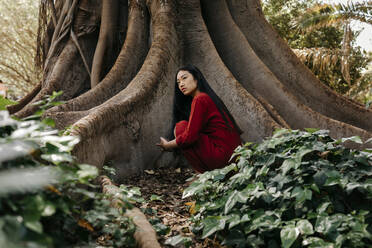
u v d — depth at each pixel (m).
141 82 4.65
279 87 5.41
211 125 3.07
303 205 2.06
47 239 1.00
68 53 6.65
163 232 2.33
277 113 5.06
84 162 2.87
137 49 5.79
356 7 10.08
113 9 6.50
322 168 2.14
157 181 3.99
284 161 2.20
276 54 6.14
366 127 5.96
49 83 6.30
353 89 11.77
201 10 6.11
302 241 1.86
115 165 3.96
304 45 14.09
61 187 1.35
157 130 4.62
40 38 7.50
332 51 10.77
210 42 5.46
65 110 4.69
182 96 3.54
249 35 6.21
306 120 5.23
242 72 5.66
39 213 1.04
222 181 2.87
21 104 7.26
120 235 1.86
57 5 7.21
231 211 2.22
